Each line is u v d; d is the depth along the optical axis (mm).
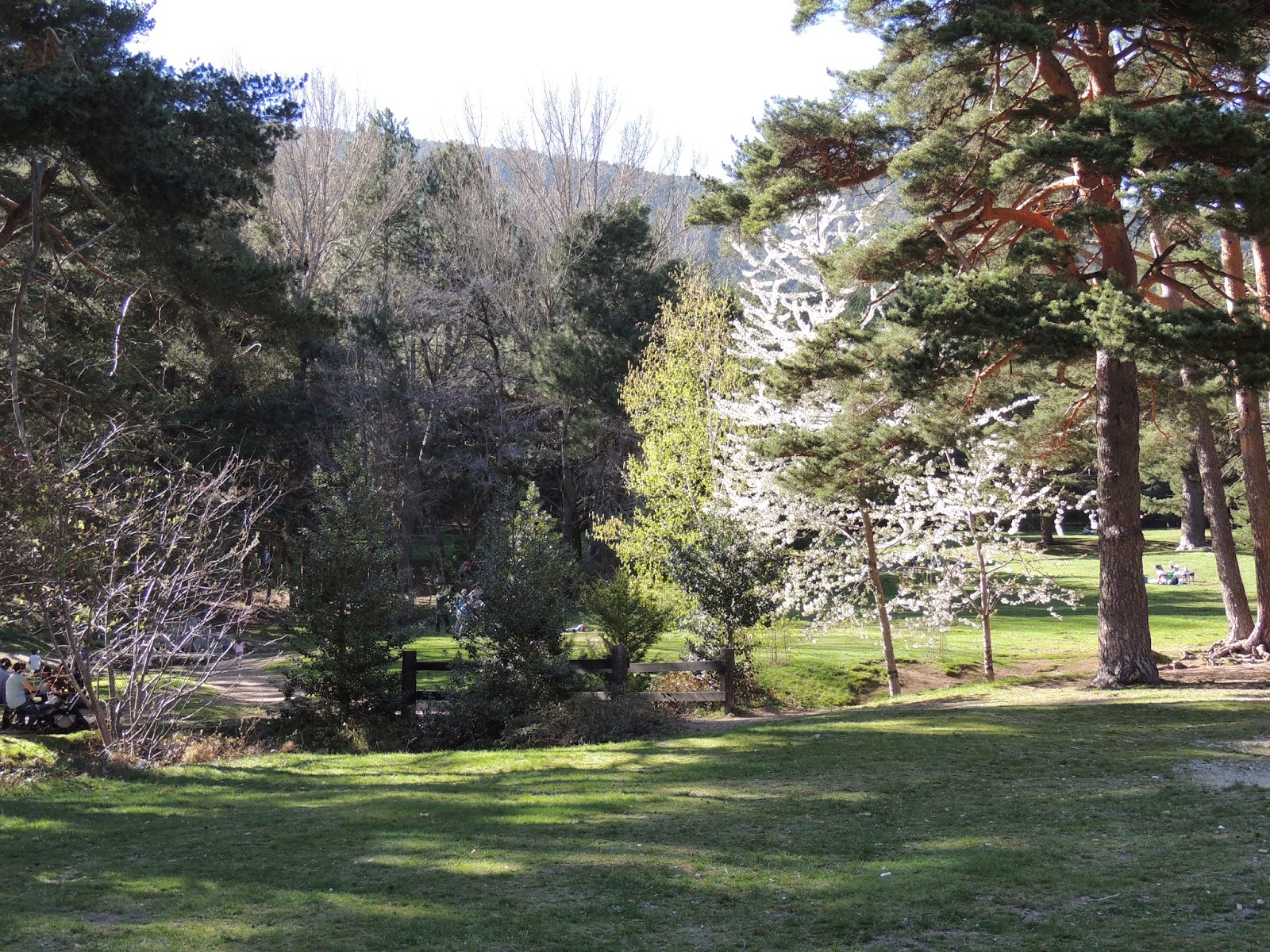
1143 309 13164
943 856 7879
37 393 20969
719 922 6656
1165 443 25781
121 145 15773
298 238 47469
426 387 44656
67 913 7004
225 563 19031
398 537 40000
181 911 7035
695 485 25625
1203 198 12938
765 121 17047
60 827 9625
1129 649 16734
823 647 28391
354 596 16797
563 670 16656
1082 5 14086
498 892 7352
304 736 16250
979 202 17266
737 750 12773
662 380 26812
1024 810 9164
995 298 14641
